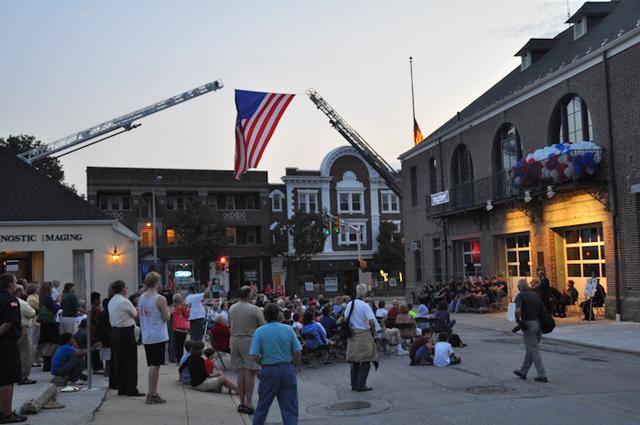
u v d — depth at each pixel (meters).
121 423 8.48
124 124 37.59
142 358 16.17
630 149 20.42
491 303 28.16
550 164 22.12
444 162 35.25
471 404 9.55
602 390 10.30
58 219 27.39
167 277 51.59
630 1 23.72
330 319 16.22
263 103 21.62
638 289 20.19
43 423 8.20
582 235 23.91
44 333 12.84
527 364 11.48
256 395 11.59
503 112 28.53
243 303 9.86
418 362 14.09
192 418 9.00
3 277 8.22
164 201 52.38
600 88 21.84
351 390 11.46
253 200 56.16
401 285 58.81
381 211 60.84
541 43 30.11
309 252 54.75
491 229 29.91
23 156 36.16
